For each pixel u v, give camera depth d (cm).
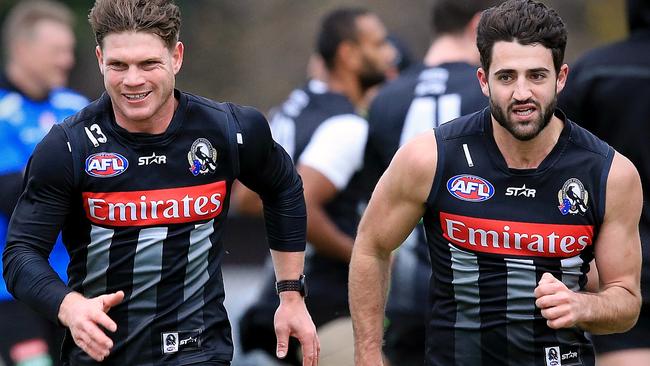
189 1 8519
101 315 1398
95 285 1538
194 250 1539
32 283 1461
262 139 1578
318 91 2397
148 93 1462
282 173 1633
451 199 1534
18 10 2561
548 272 1520
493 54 1460
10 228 1514
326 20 2480
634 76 2017
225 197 1561
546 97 1452
